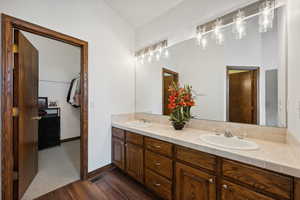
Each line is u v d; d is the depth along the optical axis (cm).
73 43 197
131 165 203
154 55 247
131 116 277
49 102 361
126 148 212
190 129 191
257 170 97
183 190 140
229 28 165
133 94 282
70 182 199
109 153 240
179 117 184
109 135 240
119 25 255
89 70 212
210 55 180
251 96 151
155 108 246
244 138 146
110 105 242
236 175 106
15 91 153
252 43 150
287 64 125
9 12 145
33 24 160
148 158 177
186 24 198
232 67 164
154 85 247
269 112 140
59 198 167
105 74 234
